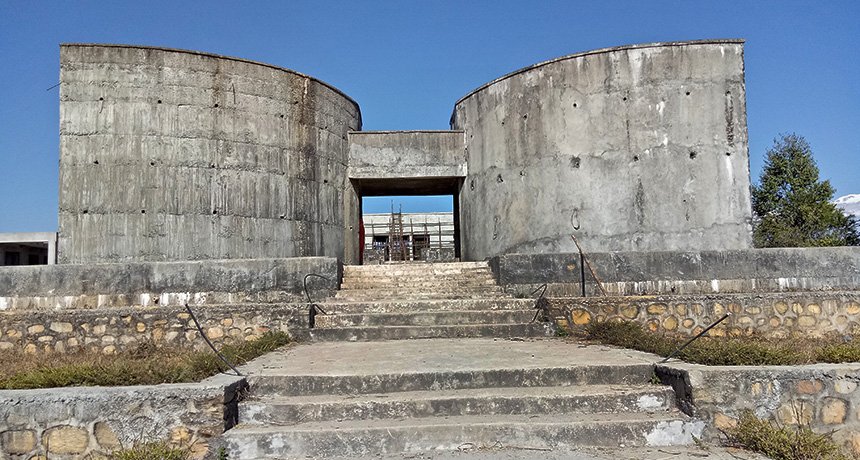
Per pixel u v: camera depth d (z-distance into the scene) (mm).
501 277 9773
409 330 8133
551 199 12281
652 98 11945
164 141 11859
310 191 13469
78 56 11609
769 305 8578
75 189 11430
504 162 13094
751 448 4262
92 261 11367
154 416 4250
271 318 8320
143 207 11656
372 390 5090
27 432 4133
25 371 5293
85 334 8305
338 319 8570
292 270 9656
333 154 14141
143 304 9227
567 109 12305
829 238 21844
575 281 9523
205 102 12203
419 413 4738
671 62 11961
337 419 4680
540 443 4410
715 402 4523
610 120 12047
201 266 9406
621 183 11914
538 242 12352
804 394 4500
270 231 12734
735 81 11930
